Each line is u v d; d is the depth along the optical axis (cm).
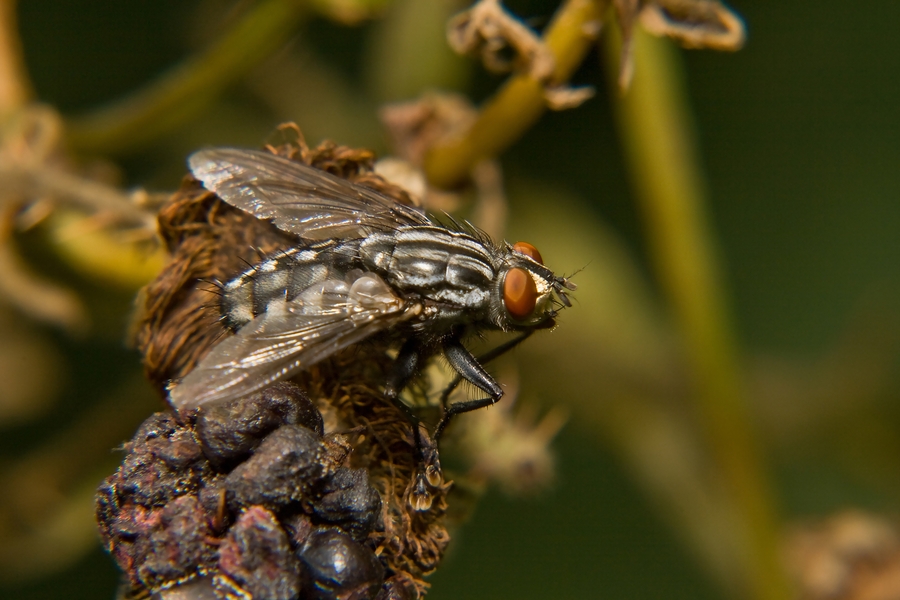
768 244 18
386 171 16
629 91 16
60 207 16
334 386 15
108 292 16
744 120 18
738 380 16
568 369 17
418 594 15
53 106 18
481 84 18
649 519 18
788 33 18
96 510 14
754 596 17
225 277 15
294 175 15
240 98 18
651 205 16
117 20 18
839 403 17
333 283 15
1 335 17
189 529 14
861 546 17
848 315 18
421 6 17
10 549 17
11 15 16
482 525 18
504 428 15
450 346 15
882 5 18
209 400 14
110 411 17
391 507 15
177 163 17
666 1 15
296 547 14
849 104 18
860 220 18
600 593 17
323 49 18
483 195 16
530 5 17
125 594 14
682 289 16
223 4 18
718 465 17
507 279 15
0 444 17
